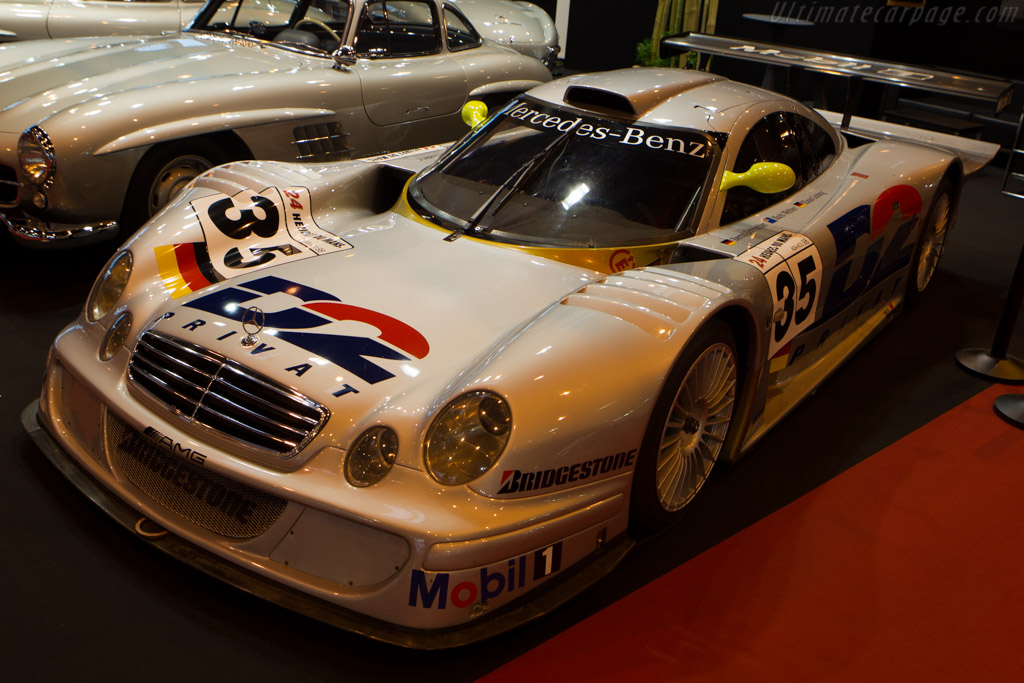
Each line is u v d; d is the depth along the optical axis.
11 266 3.88
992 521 2.56
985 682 1.96
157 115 3.72
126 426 2.10
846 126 4.54
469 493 1.77
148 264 2.36
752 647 2.00
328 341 2.04
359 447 1.81
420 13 4.93
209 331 2.08
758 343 2.40
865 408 3.16
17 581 2.01
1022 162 4.36
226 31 4.87
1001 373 3.45
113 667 1.80
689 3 8.98
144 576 2.06
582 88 2.99
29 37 5.74
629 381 1.95
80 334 2.32
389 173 3.12
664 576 2.21
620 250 2.52
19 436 2.57
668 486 2.22
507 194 2.74
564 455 1.85
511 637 1.96
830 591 2.21
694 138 2.80
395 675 1.84
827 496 2.62
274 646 1.89
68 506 2.28
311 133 4.35
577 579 1.99
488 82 5.29
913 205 3.41
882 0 7.87
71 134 3.48
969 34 8.15
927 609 2.18
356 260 2.47
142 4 6.17
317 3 4.65
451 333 2.12
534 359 1.90
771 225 2.78
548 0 10.37
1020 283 3.38
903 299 3.81
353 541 1.77
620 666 1.91
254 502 1.89
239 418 1.91
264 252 2.51
